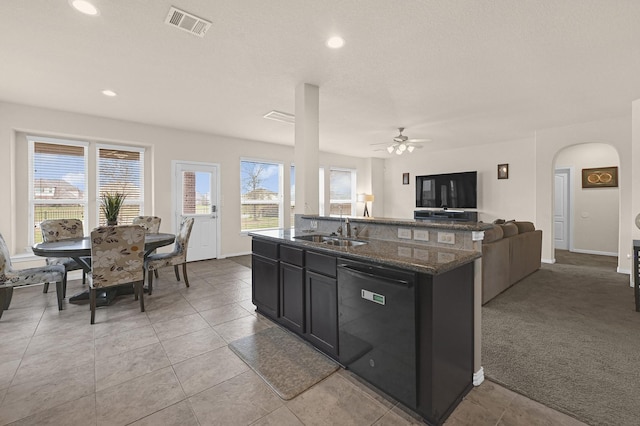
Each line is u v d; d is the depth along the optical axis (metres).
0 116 3.70
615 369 1.89
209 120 4.57
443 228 1.94
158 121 4.63
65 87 3.26
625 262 4.36
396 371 1.54
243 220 6.05
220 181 5.65
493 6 1.90
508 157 6.12
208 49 2.45
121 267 2.79
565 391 1.68
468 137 5.76
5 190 3.74
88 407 1.57
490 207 6.38
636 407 1.54
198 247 5.41
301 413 1.53
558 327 2.52
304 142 3.14
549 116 4.36
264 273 2.73
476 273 1.76
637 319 2.68
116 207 3.59
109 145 4.64
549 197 5.12
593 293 3.46
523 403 1.60
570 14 1.98
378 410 1.55
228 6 1.90
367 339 1.69
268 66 2.76
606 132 4.50
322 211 7.62
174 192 5.11
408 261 1.50
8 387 1.73
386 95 3.51
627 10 1.93
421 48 2.43
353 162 8.25
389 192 8.59
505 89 3.32
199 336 2.41
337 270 1.91
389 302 1.55
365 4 1.88
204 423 1.46
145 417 1.50
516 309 2.95
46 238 3.51
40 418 1.48
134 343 2.28
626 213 4.35
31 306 3.06
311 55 2.55
